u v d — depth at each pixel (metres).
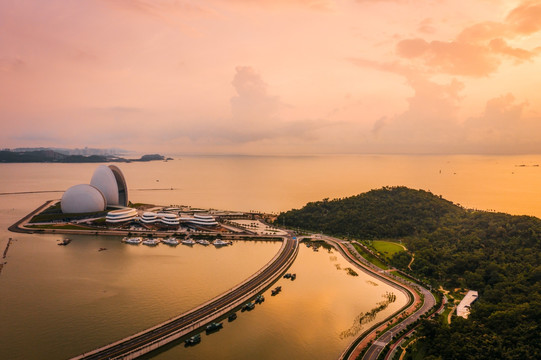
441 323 190.00
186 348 178.50
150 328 185.00
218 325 196.38
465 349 160.50
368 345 176.00
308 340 186.25
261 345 181.62
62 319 198.25
